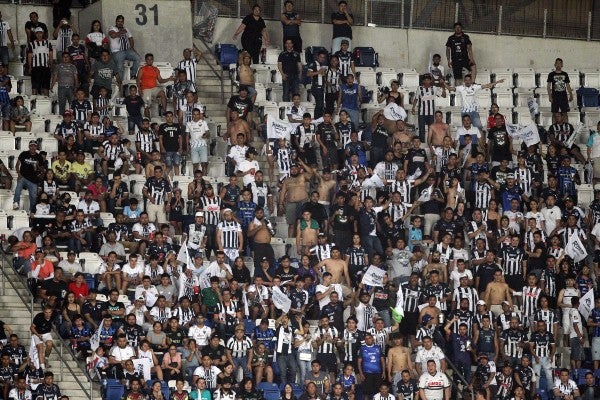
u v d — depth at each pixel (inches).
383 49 5595.5
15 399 3882.9
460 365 4271.7
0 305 4121.6
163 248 4311.0
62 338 4055.1
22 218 4352.9
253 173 4665.4
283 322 4148.6
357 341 4190.5
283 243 4542.3
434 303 4279.0
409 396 4126.5
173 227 4505.4
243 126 4800.7
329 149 4808.1
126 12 5157.5
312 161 4817.9
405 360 4160.9
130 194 4601.4
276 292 4229.8
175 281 4266.7
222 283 4281.5
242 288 4266.7
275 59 5310.0
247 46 5216.5
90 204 4399.6
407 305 4311.0
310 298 4315.9
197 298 4234.7
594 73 5580.7
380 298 4330.7
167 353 4013.3
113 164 4613.7
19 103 4724.4
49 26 5216.5
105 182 4559.5
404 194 4717.0
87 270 4284.0
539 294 4498.0
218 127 4963.1
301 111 4992.6
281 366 4141.2
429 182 4717.0
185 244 4291.3
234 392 3969.0
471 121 5108.3
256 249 4431.6
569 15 5821.9
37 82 4879.4
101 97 4832.7
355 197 4566.9
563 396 4301.2
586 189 4987.7
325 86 5039.4
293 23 5201.8
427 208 4697.3
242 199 4517.7
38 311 4121.6
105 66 4916.3
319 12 5497.1
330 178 4648.1
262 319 4151.1
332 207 4579.2
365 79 5315.0
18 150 4618.6
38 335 3954.2
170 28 5211.6
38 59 4869.6
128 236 4372.5
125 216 4382.4
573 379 4409.5
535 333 4360.2
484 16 5723.4
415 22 5634.8
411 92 5285.4
